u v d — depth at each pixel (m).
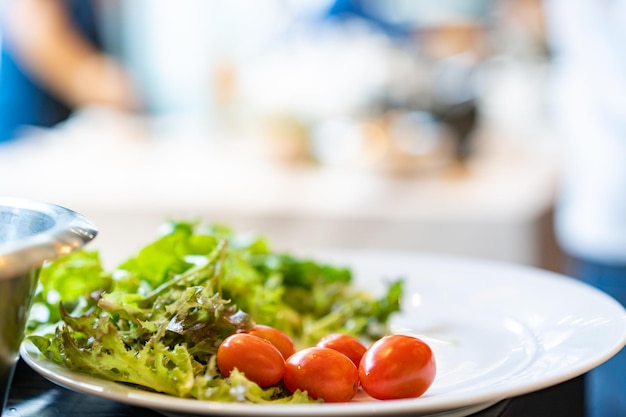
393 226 1.72
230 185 1.90
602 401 1.29
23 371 0.64
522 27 2.67
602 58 1.50
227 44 3.27
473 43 2.66
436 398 0.47
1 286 0.44
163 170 2.08
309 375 0.53
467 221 1.71
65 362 0.54
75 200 1.76
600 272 1.62
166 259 0.69
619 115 1.50
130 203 1.75
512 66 2.65
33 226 0.52
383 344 0.55
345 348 0.60
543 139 2.42
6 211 0.54
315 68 2.72
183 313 0.56
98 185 1.87
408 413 0.47
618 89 1.49
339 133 2.21
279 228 1.75
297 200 1.77
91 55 2.86
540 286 0.78
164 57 3.25
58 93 2.80
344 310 0.80
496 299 0.79
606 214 1.59
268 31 3.24
